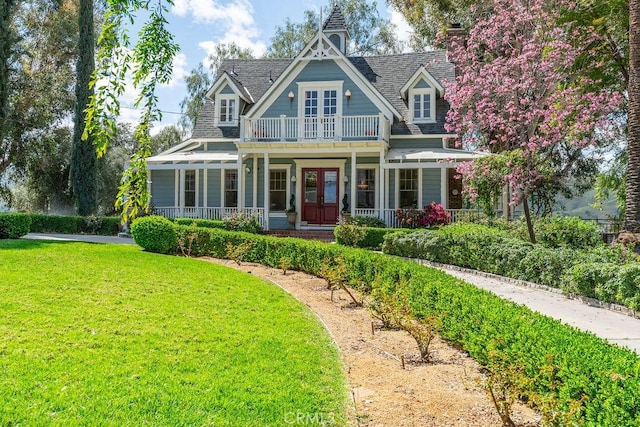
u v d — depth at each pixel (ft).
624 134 62.44
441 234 50.44
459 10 94.94
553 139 55.11
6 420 12.90
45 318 23.11
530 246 40.60
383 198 68.39
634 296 27.66
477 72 71.72
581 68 60.34
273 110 78.69
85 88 88.38
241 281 36.42
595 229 50.14
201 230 54.90
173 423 13.12
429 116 76.84
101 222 82.84
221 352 19.49
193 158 75.77
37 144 98.78
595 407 11.66
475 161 55.06
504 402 13.56
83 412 13.61
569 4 60.23
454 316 21.91
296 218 76.48
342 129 71.10
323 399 15.24
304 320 25.52
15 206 117.08
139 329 22.20
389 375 18.10
